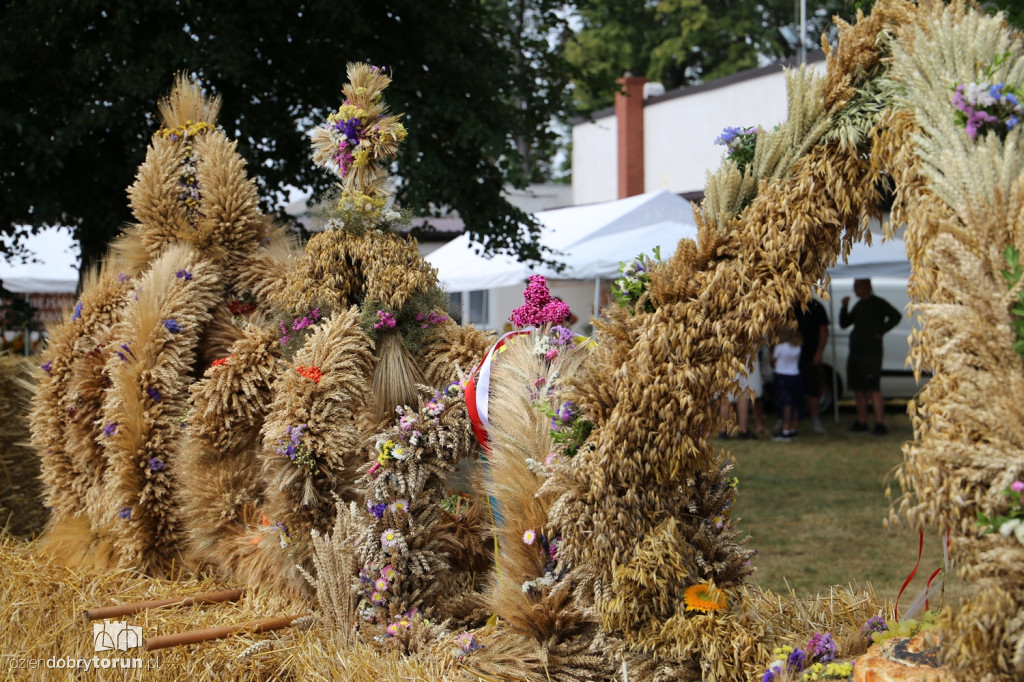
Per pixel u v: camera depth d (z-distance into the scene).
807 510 6.93
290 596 3.27
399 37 6.43
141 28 5.99
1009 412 1.71
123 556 3.79
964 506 1.76
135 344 3.82
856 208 2.22
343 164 3.38
